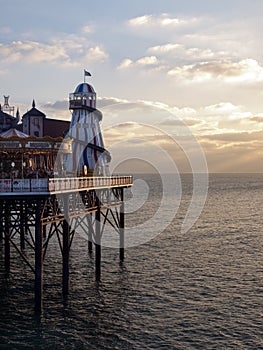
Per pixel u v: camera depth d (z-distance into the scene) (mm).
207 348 24438
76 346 24297
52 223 32312
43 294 31969
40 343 24500
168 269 39938
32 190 27188
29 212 31562
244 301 31531
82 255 44688
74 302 30562
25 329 26156
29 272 37469
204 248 49625
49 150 34406
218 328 27000
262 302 31312
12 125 56156
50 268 39281
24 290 32750
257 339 25594
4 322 27000
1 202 30719
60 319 27656
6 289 32906
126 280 36250
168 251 47812
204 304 30906
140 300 31469
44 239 47344
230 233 60312
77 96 43656
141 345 24625
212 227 66062
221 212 88062
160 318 28344
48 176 34344
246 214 84500
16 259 41844
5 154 34031
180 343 24984
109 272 38562
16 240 51125
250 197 132875
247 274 38375
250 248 49656
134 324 27328
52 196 28641
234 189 182250
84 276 37062
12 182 27047
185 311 29562
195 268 40375
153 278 36938
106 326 26938
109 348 24203
